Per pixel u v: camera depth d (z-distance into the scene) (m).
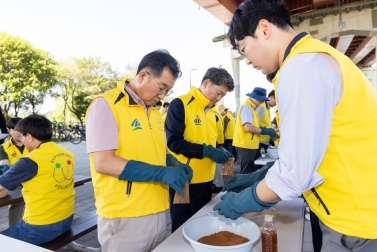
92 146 1.29
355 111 0.87
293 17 9.48
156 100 1.50
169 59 1.41
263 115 4.45
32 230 2.02
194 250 1.15
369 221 0.89
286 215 1.59
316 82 0.82
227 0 7.31
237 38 1.04
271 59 1.01
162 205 1.51
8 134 3.85
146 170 1.29
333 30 8.98
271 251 1.10
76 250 2.86
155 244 1.50
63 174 2.11
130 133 1.38
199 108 2.22
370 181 0.88
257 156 4.28
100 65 26.33
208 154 2.06
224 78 2.13
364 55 17.78
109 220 1.38
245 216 1.58
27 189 2.02
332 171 0.91
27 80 19.09
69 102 25.53
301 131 0.82
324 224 1.01
